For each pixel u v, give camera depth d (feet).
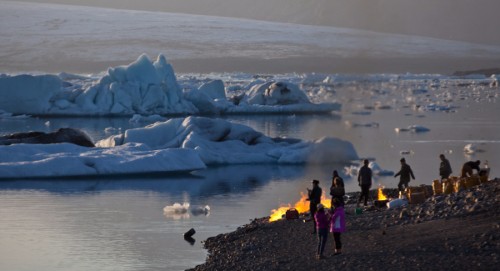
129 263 156.76
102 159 283.79
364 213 176.14
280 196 238.27
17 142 314.14
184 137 328.49
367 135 432.66
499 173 275.59
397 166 305.32
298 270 134.72
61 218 202.39
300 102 624.18
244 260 148.25
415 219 158.40
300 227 171.53
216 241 171.83
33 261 159.22
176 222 197.26
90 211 212.23
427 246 135.95
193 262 156.66
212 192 246.27
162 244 172.65
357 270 128.67
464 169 196.85
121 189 250.78
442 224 148.46
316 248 149.48
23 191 243.81
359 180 195.83
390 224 157.99
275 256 147.43
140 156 289.33
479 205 153.48
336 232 139.85
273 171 296.92
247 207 218.79
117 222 197.47
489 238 133.49
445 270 121.80
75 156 282.36
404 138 415.03
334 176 172.65
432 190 194.80
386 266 128.36
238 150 328.70
